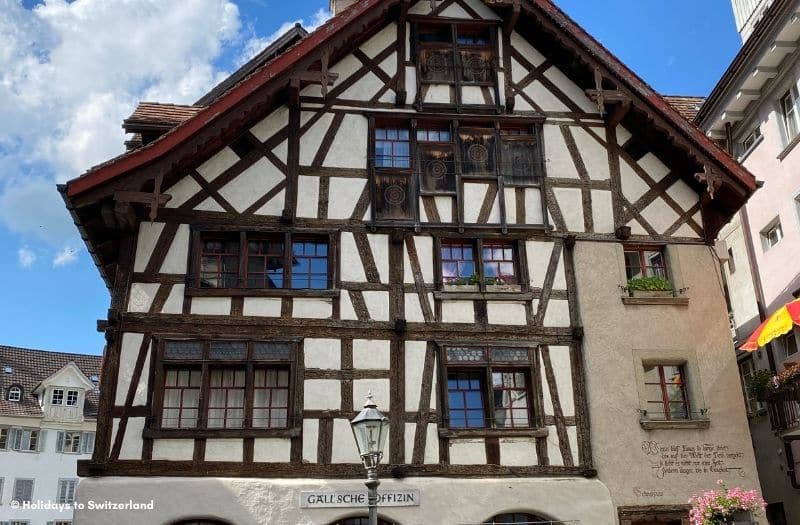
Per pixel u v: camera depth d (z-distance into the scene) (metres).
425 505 11.50
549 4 13.95
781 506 15.95
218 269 12.46
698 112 19.06
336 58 13.73
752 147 17.92
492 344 12.52
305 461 11.47
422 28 14.38
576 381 12.59
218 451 11.34
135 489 10.97
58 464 40.09
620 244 13.52
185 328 11.88
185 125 12.02
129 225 12.06
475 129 13.77
